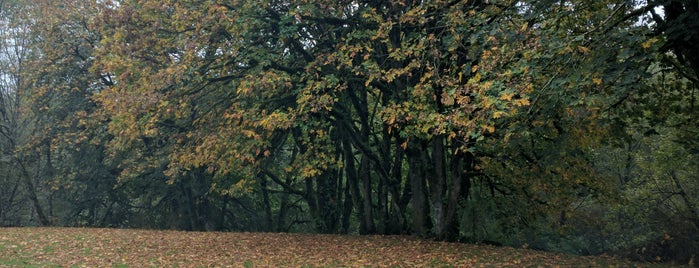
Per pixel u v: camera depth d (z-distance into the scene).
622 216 19.81
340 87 14.25
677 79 13.45
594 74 8.95
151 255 14.38
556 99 9.82
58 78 24.77
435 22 14.29
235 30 14.74
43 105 25.08
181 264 12.95
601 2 10.95
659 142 18.59
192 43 14.83
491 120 11.14
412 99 13.95
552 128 14.52
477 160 17.12
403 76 15.21
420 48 13.11
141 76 15.99
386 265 12.72
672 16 10.16
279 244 16.67
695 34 9.46
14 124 28.55
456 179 16.27
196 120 16.80
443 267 12.40
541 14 11.07
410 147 17.03
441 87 13.44
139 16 17.11
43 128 25.97
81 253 14.71
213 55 16.05
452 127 11.47
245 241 17.45
